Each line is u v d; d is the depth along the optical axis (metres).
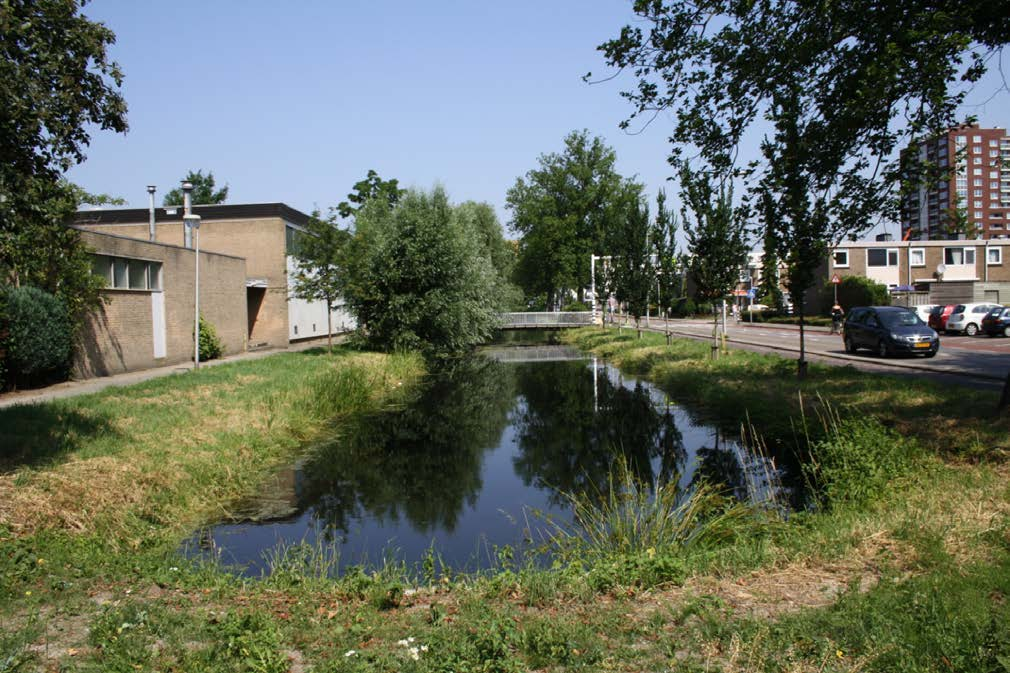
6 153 7.32
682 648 3.99
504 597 5.14
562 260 62.00
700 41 9.82
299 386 16.98
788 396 14.45
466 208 36.84
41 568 5.79
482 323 34.09
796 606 4.53
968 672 3.50
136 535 7.59
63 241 8.52
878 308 22.69
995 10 8.14
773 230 10.49
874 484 7.64
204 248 31.34
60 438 9.66
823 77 9.54
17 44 7.15
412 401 20.33
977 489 6.81
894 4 8.55
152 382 15.73
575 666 3.81
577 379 25.09
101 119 7.95
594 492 10.23
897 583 4.72
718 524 7.11
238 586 5.81
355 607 5.10
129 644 4.23
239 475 10.57
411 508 9.77
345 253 24.70
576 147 64.00
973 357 20.98
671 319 61.69
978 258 52.59
